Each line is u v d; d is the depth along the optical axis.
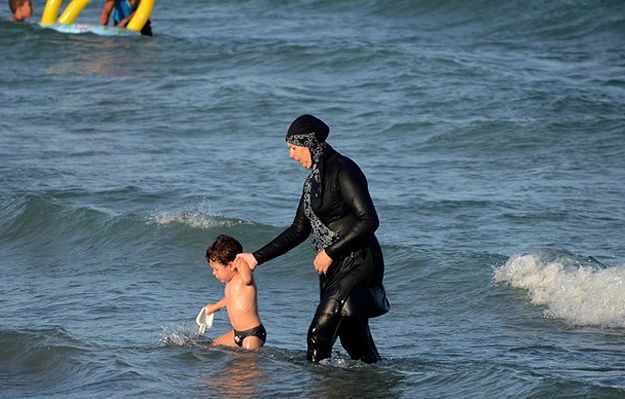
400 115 59.44
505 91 64.62
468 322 30.47
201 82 68.75
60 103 63.25
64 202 42.72
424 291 33.09
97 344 26.88
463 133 55.25
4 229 40.56
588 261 33.53
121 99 64.19
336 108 61.62
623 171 48.72
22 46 77.69
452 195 44.16
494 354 27.05
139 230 38.75
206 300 32.16
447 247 37.16
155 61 75.12
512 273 33.00
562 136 54.69
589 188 45.34
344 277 23.77
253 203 43.00
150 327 29.08
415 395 23.11
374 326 30.25
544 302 31.31
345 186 23.38
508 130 55.34
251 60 75.25
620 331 28.97
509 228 39.38
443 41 86.56
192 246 37.75
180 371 24.75
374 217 23.28
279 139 55.31
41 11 101.44
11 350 26.69
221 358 25.44
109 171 48.31
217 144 54.09
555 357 26.61
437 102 62.62
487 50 82.25
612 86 67.50
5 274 35.81
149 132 56.59
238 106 62.03
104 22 81.88
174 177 47.22
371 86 67.50
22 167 48.59
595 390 22.31
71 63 74.31
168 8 102.00
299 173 47.88
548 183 46.31
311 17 97.50
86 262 36.97
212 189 45.19
